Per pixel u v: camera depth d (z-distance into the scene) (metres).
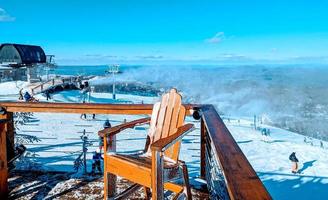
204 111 3.47
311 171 21.34
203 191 3.37
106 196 2.65
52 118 26.73
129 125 2.86
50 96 34.72
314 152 27.62
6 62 46.75
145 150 3.05
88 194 3.29
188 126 2.67
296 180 18.16
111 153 2.67
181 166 2.59
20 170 4.09
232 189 1.26
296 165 20.28
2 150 3.10
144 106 3.72
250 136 32.62
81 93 40.53
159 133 3.02
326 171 21.61
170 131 2.93
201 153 3.76
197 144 20.67
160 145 2.20
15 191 3.36
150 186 2.27
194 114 3.79
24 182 3.62
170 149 2.71
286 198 15.12
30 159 6.14
